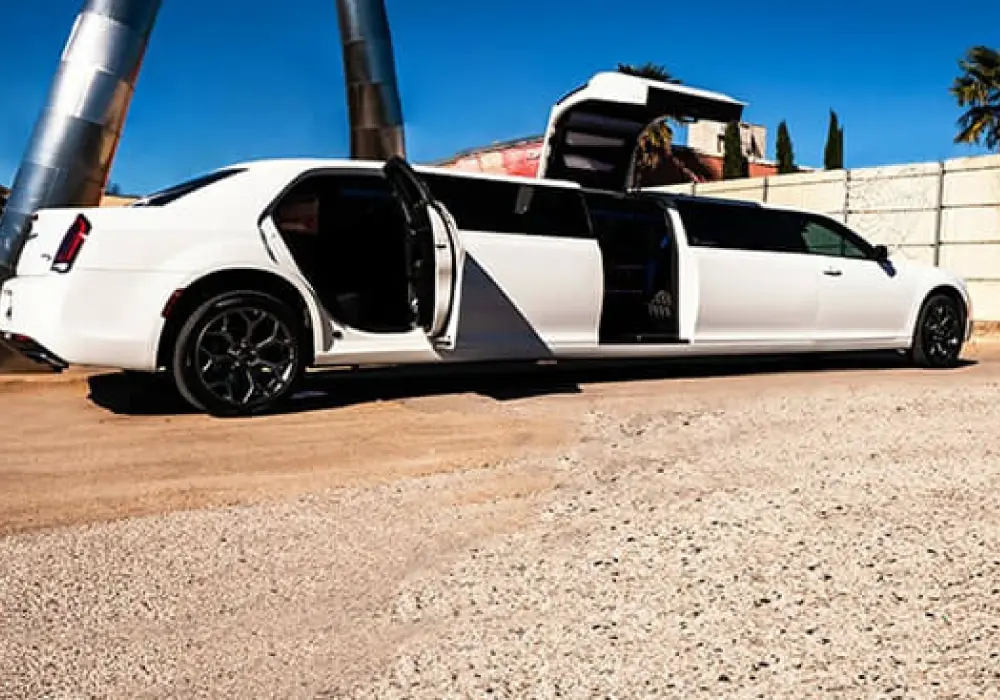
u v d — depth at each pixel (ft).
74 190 23.22
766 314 21.17
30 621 6.64
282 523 9.09
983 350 32.99
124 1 23.90
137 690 5.61
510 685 5.58
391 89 34.01
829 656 5.85
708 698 5.35
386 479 10.91
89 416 15.61
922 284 23.63
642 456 11.88
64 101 23.39
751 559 7.65
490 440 13.28
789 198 55.42
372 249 17.62
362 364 16.84
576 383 19.99
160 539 8.55
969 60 97.14
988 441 12.44
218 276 15.29
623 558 7.79
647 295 22.27
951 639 6.05
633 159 26.03
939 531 8.30
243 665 5.94
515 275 17.93
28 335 15.02
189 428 14.40
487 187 18.12
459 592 7.14
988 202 46.37
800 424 13.93
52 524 9.03
